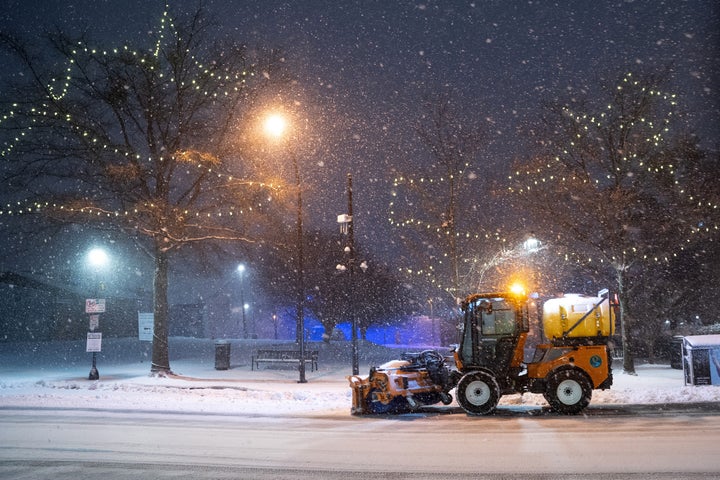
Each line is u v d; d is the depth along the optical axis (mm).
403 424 13797
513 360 15242
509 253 25203
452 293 25906
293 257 28141
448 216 25266
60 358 36438
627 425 12570
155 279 28250
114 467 9773
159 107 27016
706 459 9227
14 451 11211
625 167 23422
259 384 23938
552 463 9258
